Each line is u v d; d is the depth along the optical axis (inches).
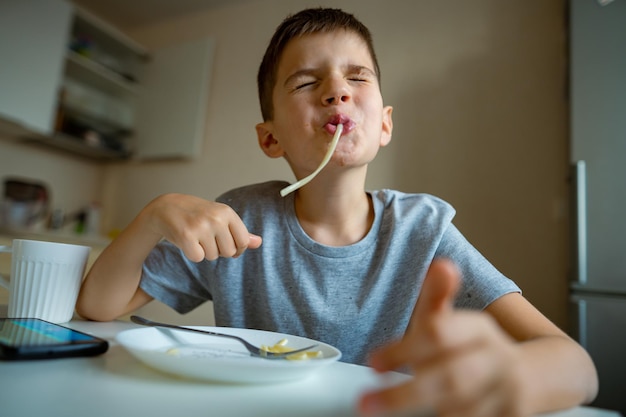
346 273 27.2
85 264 23.0
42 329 16.8
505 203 63.0
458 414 7.9
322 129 25.6
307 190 28.5
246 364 12.0
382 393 8.0
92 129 95.7
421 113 71.2
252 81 90.2
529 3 67.2
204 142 91.9
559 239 59.2
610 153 46.4
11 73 73.7
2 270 58.9
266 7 92.7
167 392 11.5
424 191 68.2
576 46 50.0
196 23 100.3
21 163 87.3
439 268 8.2
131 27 107.2
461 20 71.7
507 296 21.5
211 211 20.7
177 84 96.1
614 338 41.8
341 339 25.8
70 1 96.7
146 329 16.9
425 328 8.1
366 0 80.6
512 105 65.4
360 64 28.0
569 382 11.2
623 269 43.8
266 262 28.2
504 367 8.1
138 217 22.5
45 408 9.7
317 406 11.1
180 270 29.0
